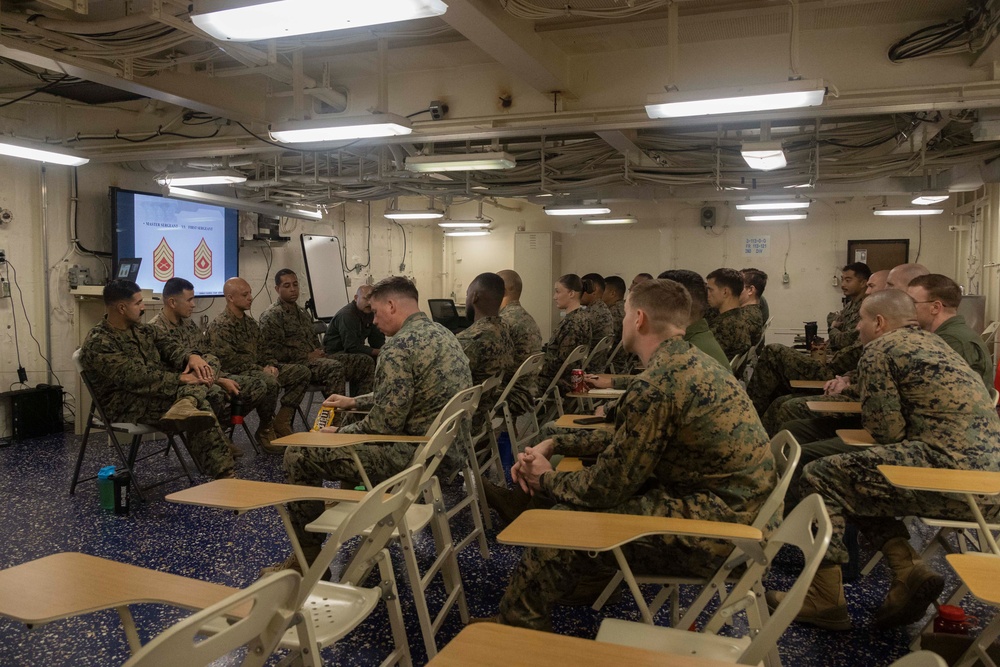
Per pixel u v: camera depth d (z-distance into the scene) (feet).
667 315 6.83
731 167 19.49
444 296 40.24
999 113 15.51
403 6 7.25
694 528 5.39
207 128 18.44
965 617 7.04
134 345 13.96
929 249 31.68
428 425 9.70
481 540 10.71
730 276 16.03
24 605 4.23
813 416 12.99
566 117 15.66
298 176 22.44
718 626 5.58
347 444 8.15
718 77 14.66
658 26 13.75
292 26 7.80
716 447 6.27
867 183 25.25
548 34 14.12
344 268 32.55
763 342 22.93
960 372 8.39
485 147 20.66
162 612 8.85
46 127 19.60
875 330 9.50
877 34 13.75
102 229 21.99
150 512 12.75
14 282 19.48
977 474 6.99
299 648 5.14
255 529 11.85
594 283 22.49
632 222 33.78
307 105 16.57
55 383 20.45
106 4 13.05
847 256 32.89
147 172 22.89
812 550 4.50
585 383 12.87
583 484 6.44
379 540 6.32
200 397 13.57
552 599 6.59
